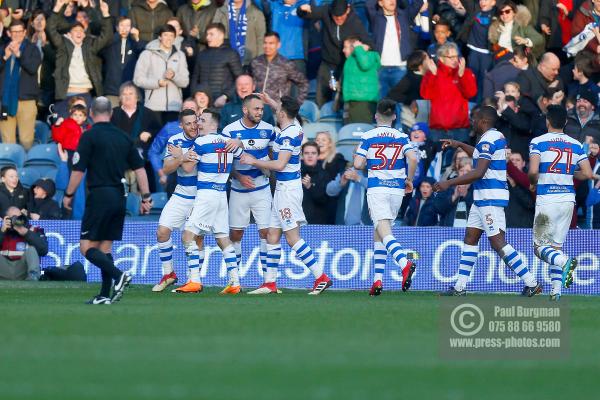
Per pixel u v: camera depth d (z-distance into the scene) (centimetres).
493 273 5147
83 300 3994
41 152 6506
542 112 5762
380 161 4366
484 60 6419
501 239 4431
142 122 6294
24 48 6688
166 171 4572
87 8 6988
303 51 6738
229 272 4597
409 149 4372
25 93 6719
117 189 3681
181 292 4625
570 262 4134
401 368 2131
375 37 6500
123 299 4078
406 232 5278
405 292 4828
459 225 5428
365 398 1770
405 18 6531
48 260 5675
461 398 1788
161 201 6072
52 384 1902
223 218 4556
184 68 6412
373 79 6312
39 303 3806
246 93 5591
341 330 2816
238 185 4672
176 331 2775
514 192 5303
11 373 2036
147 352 2338
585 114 5616
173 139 4616
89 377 1986
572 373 2108
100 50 6731
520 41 6197
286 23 6700
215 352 2336
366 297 4347
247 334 2706
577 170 4847
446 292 4572
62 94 6719
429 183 5519
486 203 4406
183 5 6825
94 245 3741
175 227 4725
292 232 4516
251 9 6731
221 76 6381
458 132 5984
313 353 2331
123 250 5547
